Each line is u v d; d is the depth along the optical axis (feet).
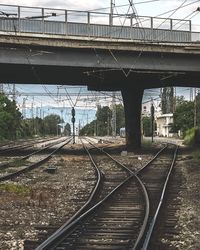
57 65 132.57
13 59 129.08
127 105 182.39
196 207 51.16
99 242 35.01
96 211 47.78
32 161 119.85
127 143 183.21
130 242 35.04
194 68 145.18
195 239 36.55
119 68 138.62
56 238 34.27
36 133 598.34
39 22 127.85
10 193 60.03
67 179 79.20
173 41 139.85
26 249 33.60
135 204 52.85
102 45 133.69
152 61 141.49
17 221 43.50
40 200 54.60
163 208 49.67
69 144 244.22
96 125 638.94
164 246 34.22
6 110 320.09
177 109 423.23
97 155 145.48
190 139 228.02
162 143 252.42
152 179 79.00
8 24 125.80
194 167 100.27
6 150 171.01
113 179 79.10
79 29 131.64
